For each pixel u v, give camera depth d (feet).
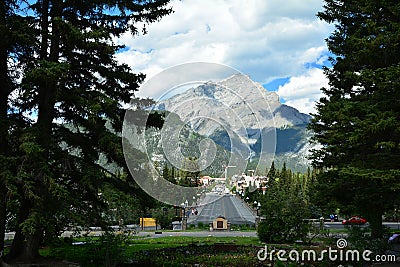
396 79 42.32
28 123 37.11
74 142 37.32
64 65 31.37
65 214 33.12
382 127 41.39
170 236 72.13
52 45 35.68
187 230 84.64
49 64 31.01
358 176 44.21
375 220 53.11
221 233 77.92
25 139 30.78
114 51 34.96
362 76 45.11
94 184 35.29
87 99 34.27
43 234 35.76
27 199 33.63
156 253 42.39
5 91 35.86
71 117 38.40
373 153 50.21
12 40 32.12
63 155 34.94
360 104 46.16
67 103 36.76
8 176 29.71
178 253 42.34
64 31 32.89
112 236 35.86
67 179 36.52
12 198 31.24
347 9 56.95
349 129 48.24
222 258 38.40
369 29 47.83
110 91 38.32
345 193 56.39
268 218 61.52
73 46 34.32
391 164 44.60
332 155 58.03
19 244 35.96
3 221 35.09
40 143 33.50
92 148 38.04
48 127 35.78
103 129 35.29
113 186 35.68
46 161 33.09
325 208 62.13
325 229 64.54
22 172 30.58
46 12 36.32
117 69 38.93
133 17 37.91
